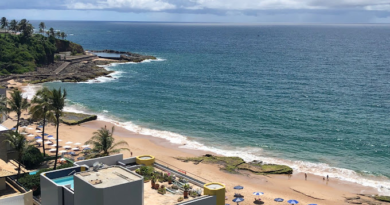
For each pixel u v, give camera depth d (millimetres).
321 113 107500
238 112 108500
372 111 110125
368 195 59938
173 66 198125
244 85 148500
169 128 94562
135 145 81375
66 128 91938
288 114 106188
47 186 35562
